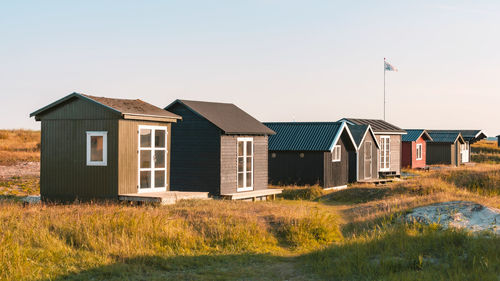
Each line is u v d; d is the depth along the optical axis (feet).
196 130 78.89
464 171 90.58
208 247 40.24
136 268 33.19
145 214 44.78
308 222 47.65
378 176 122.52
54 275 30.66
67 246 36.06
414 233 39.37
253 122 86.17
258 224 46.42
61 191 62.54
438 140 175.42
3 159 138.92
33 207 50.65
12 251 32.35
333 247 38.91
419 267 30.55
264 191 81.46
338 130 100.83
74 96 61.26
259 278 32.19
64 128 62.54
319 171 98.78
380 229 44.50
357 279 30.19
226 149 77.97
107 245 36.52
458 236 34.91
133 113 60.13
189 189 79.10
